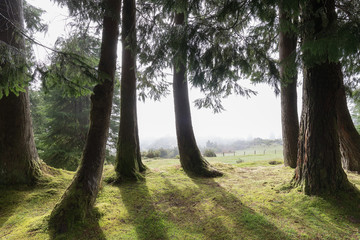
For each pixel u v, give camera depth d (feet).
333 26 7.95
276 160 30.37
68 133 36.06
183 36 10.18
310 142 11.70
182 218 10.48
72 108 38.78
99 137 11.87
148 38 14.21
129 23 18.20
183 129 22.49
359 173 17.67
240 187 15.15
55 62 10.52
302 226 8.88
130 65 19.47
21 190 13.12
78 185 10.54
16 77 9.39
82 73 10.87
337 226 8.77
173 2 9.56
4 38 13.32
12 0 13.84
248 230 8.86
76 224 9.26
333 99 11.19
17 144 13.88
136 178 17.52
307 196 11.21
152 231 9.18
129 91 19.49
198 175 20.07
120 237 8.66
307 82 11.79
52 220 9.27
